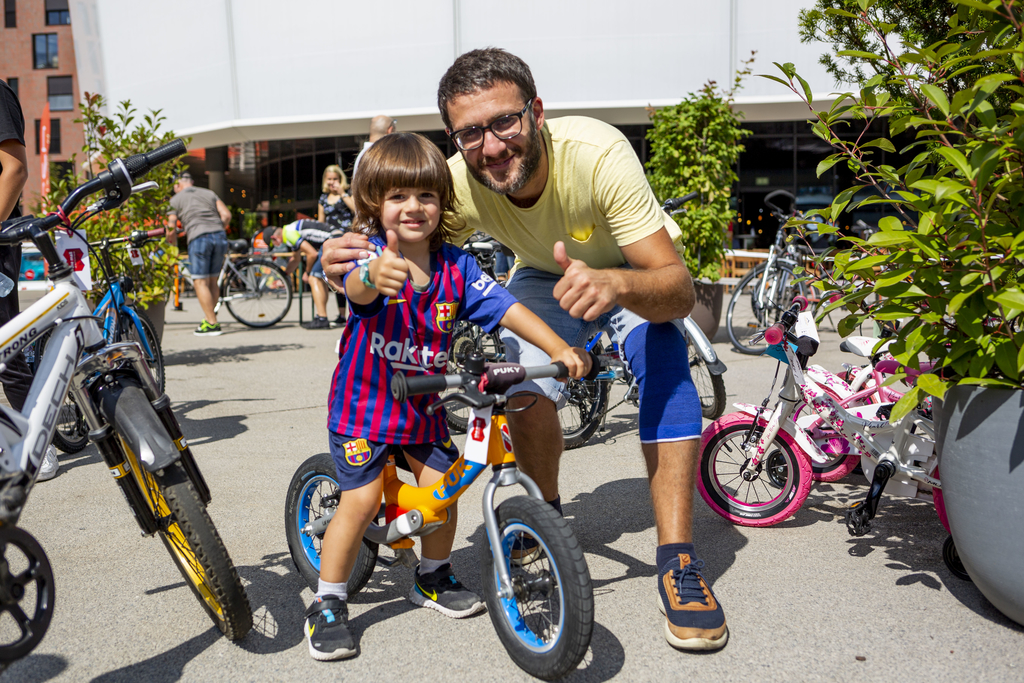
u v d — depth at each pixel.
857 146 2.81
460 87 2.30
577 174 2.46
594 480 3.99
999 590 2.35
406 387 1.99
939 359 2.44
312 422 5.20
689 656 2.30
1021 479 2.22
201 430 5.00
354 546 2.38
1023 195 2.30
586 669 2.23
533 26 15.23
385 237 2.37
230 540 3.20
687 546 2.45
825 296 2.98
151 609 2.62
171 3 17.69
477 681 2.19
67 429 4.39
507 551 2.27
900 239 2.30
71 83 31.62
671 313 2.34
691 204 7.82
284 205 19.08
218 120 17.50
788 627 2.46
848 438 3.44
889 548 3.10
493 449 2.23
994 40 2.39
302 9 16.44
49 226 2.36
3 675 2.23
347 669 2.25
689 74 14.84
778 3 14.20
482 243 5.73
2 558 1.77
